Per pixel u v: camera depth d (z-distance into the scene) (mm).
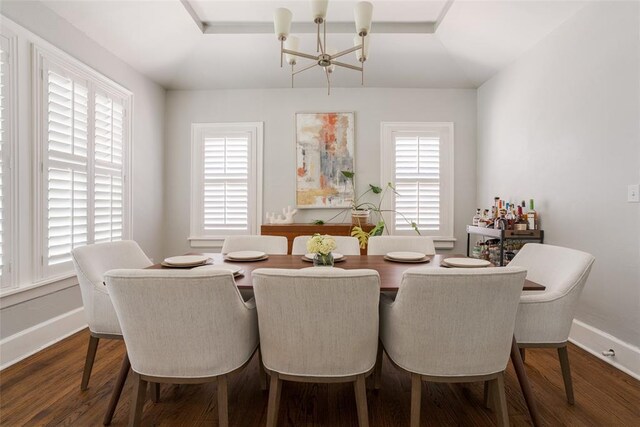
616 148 2137
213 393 1814
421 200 4039
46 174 2369
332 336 1253
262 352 1355
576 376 1974
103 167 2973
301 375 1309
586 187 2375
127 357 1509
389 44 3457
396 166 4051
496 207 3215
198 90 4094
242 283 1523
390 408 1676
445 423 1557
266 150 4070
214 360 1291
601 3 2248
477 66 3588
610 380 1929
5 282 2109
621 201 2102
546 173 2801
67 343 2412
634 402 1713
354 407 1685
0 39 2057
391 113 4043
